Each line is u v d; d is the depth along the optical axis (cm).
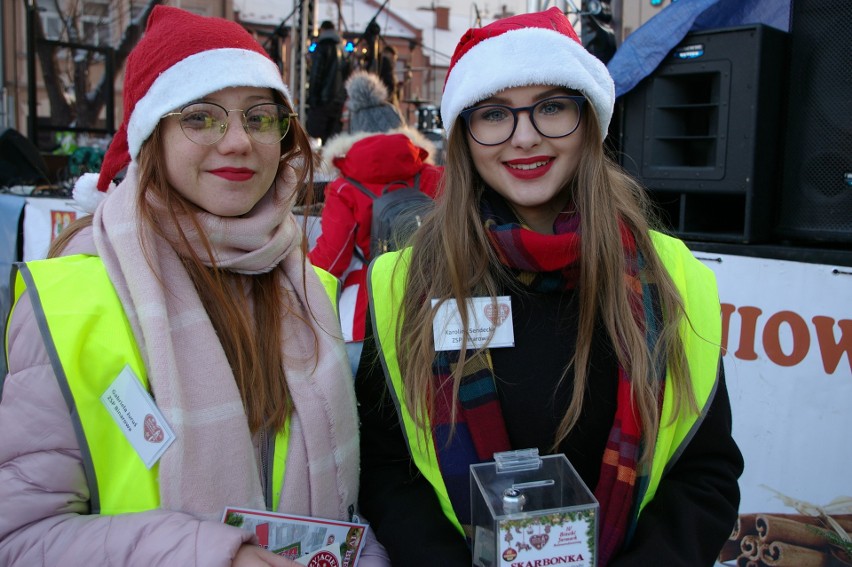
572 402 115
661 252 129
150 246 105
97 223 110
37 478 95
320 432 114
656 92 239
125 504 98
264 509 108
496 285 123
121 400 99
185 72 104
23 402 96
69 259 108
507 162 121
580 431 119
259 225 113
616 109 261
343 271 289
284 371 115
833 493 196
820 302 197
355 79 353
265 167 112
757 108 213
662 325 119
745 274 214
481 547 103
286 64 822
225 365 107
